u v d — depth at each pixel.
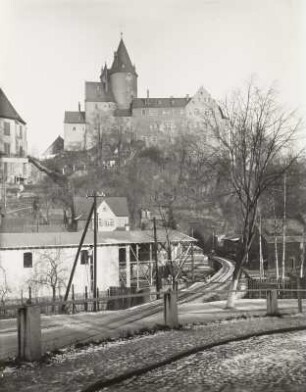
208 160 24.58
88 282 38.91
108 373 7.85
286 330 12.79
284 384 7.31
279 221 36.69
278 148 21.84
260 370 8.27
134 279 42.72
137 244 40.50
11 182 40.84
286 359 9.16
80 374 7.77
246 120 22.14
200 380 7.63
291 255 38.59
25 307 8.54
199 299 29.62
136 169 40.09
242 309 17.97
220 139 22.86
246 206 21.95
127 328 12.43
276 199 34.06
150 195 39.81
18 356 8.57
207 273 43.62
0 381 7.30
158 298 32.22
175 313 12.79
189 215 38.50
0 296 36.06
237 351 9.97
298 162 22.11
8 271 36.66
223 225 37.94
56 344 10.12
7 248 36.41
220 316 15.50
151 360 8.82
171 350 9.74
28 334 8.52
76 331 11.91
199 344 10.41
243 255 22.03
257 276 39.12
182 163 35.16
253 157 21.61
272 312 15.91
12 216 40.56
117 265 40.03
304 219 36.12
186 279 42.44
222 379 7.68
